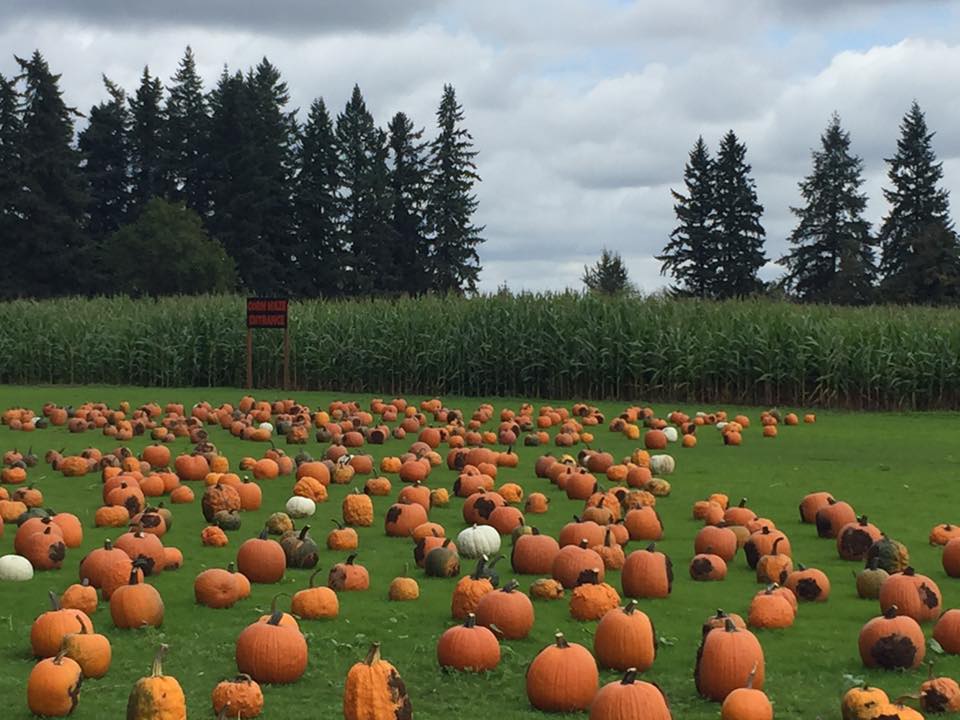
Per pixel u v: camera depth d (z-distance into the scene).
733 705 7.70
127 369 41.34
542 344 36.50
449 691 8.52
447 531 14.99
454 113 94.31
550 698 8.09
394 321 38.31
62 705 7.86
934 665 9.23
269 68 103.00
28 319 41.41
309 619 10.52
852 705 7.61
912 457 22.72
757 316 34.69
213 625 10.33
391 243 91.19
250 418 27.00
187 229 76.44
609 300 37.09
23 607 11.05
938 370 32.91
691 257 90.25
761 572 12.22
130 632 10.02
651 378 35.41
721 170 90.25
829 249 90.19
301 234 88.75
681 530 15.29
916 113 90.56
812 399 33.88
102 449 23.22
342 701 8.25
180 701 7.35
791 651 9.60
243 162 85.94
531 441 24.50
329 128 90.19
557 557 11.90
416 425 26.72
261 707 7.93
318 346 39.22
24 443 24.20
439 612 10.83
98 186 94.50
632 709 7.31
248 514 16.44
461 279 93.12
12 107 82.06
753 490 18.69
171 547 13.71
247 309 38.59
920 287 79.44
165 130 92.38
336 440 24.00
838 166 90.50
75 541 13.98
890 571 12.12
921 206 89.31
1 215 79.94
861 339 33.22
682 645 9.80
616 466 19.39
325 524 15.74
